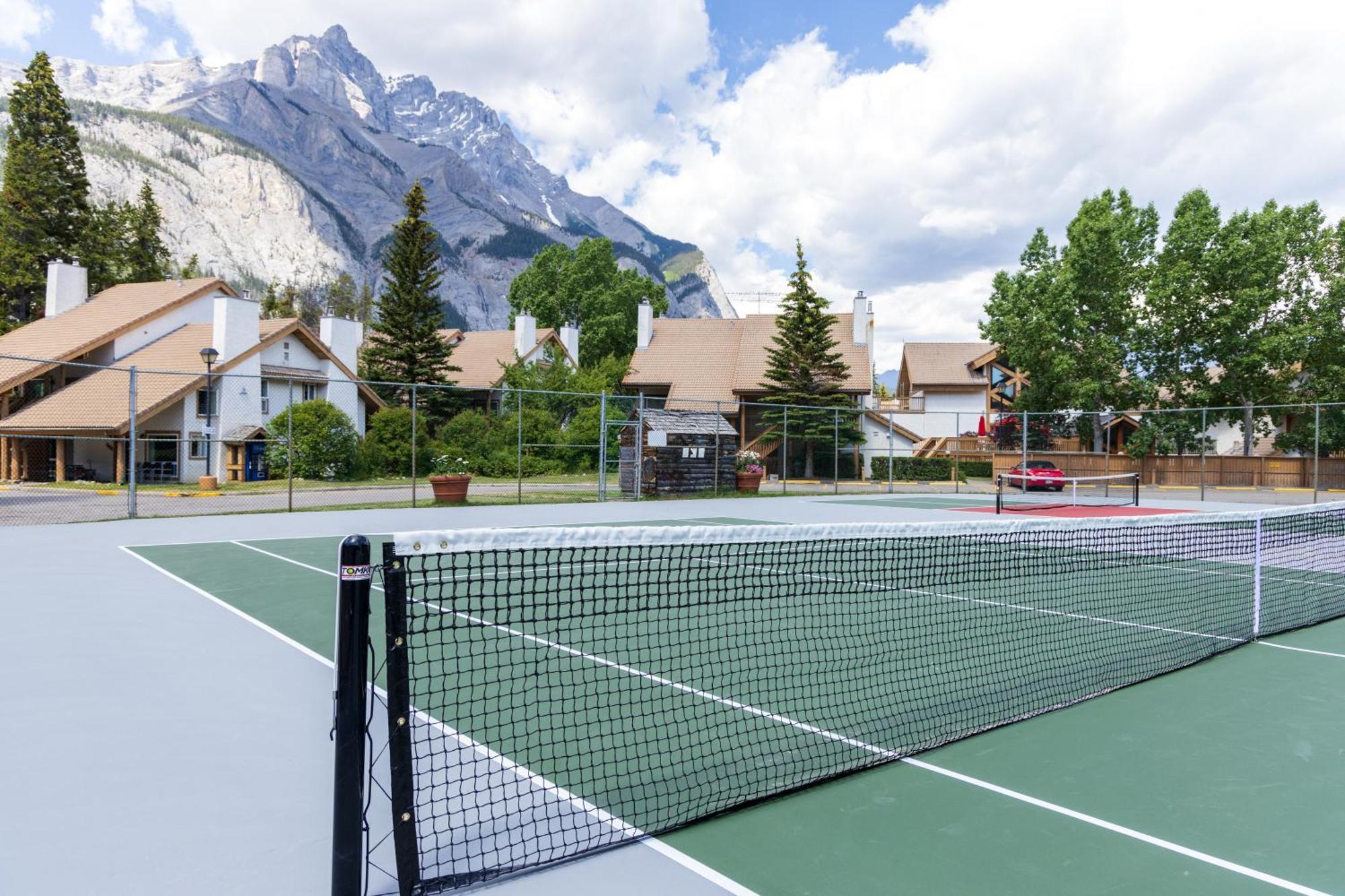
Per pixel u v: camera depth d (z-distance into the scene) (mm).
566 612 7070
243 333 30562
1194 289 31781
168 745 3824
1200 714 4625
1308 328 30984
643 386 38938
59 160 43188
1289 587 9047
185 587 8078
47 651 5500
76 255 43125
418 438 31734
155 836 2908
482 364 45781
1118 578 9359
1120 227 33031
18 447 28766
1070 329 33188
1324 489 27172
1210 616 7383
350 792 2357
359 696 2398
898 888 2668
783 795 3383
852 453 34500
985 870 2807
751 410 36344
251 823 3029
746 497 23688
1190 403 32500
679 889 2629
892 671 5305
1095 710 4637
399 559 2646
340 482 28172
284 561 9836
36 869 2645
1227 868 2857
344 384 35062
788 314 33969
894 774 3668
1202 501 23422
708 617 6977
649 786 3422
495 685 4828
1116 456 31375
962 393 42719
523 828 3029
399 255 38188
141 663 5258
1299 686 5219
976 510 19328
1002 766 3785
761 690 4805
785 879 2711
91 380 29391
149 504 19484
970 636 6418
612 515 16625
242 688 4746
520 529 3271
